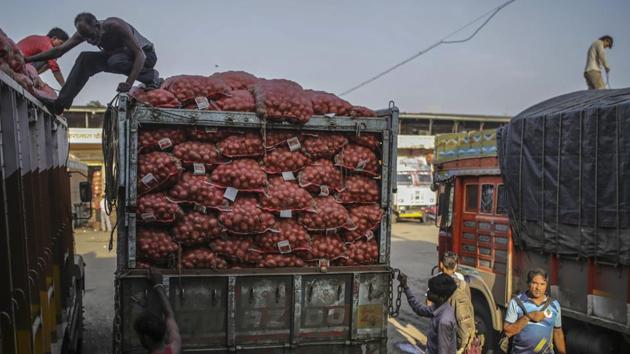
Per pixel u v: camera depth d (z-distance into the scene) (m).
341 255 4.43
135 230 3.96
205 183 4.08
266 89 4.28
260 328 4.10
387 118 4.58
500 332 7.24
